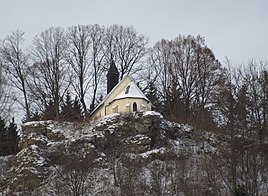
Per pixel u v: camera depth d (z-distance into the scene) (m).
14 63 92.00
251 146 58.25
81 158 67.56
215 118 82.44
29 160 68.62
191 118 86.88
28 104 91.81
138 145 71.88
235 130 67.44
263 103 69.81
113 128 73.75
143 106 80.94
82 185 61.28
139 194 59.50
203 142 73.38
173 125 77.94
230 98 74.25
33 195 63.84
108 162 69.50
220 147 65.06
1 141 84.44
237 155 56.91
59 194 62.47
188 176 64.31
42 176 67.06
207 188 59.19
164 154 69.69
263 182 55.72
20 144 75.75
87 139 71.94
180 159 67.88
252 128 67.00
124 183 62.03
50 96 92.31
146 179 64.44
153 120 74.81
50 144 72.88
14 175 68.50
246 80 74.50
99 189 63.41
